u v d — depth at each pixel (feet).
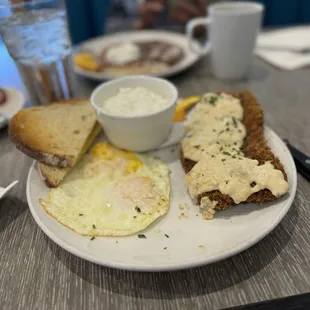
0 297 0.78
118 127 1.09
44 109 1.34
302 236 0.88
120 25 3.40
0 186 1.12
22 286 0.81
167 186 0.99
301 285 0.76
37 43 1.44
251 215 0.87
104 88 1.21
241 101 1.30
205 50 1.94
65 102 1.41
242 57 1.70
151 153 1.17
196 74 1.90
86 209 0.91
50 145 1.10
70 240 0.81
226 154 1.00
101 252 0.78
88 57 1.93
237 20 1.56
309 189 1.02
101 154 1.14
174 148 1.19
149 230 0.87
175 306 0.75
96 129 1.26
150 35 2.34
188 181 0.95
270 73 1.85
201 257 0.74
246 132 1.14
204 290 0.77
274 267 0.81
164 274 0.82
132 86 1.27
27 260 0.87
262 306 0.71
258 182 0.88
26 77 1.53
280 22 3.34
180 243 0.82
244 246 0.76
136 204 0.91
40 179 1.03
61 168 1.04
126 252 0.79
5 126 1.45
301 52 1.98
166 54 1.92
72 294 0.78
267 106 1.52
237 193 0.87
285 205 0.86
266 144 1.08
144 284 0.80
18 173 1.19
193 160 1.04
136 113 1.10
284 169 0.97
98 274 0.83
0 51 2.37
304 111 1.45
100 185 0.99
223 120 1.17
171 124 1.18
